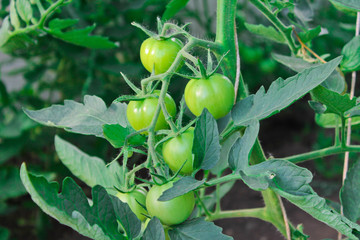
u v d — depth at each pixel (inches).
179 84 100.4
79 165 40.3
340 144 36.3
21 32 43.0
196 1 115.1
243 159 29.4
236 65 32.7
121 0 82.4
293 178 28.5
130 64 86.0
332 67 29.7
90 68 85.7
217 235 29.5
